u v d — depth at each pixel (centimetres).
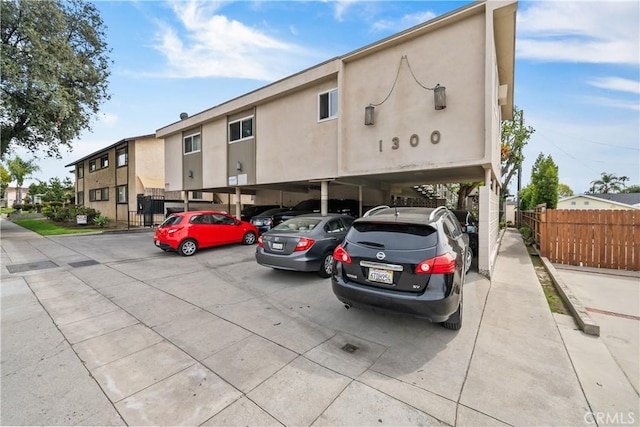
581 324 390
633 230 739
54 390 258
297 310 447
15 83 1127
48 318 420
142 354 320
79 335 367
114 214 2233
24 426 216
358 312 438
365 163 831
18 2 1180
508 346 337
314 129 970
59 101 1230
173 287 568
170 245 859
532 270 714
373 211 482
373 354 319
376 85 810
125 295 521
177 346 338
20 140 1474
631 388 261
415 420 221
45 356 316
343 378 275
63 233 1451
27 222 2178
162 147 2077
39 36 1220
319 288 557
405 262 339
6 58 1130
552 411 231
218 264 768
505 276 653
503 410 232
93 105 1518
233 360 307
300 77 969
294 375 280
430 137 718
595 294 546
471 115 663
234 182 1259
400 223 371
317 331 375
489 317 421
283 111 1064
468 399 245
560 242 821
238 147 1241
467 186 1800
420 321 405
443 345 339
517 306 466
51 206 2869
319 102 958
